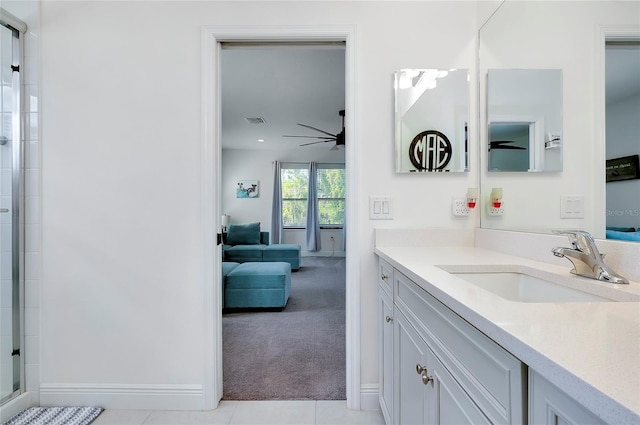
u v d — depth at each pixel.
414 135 1.58
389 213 1.58
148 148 1.57
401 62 1.58
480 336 0.59
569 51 1.04
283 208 6.87
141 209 1.57
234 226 5.57
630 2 0.82
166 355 1.57
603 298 0.77
